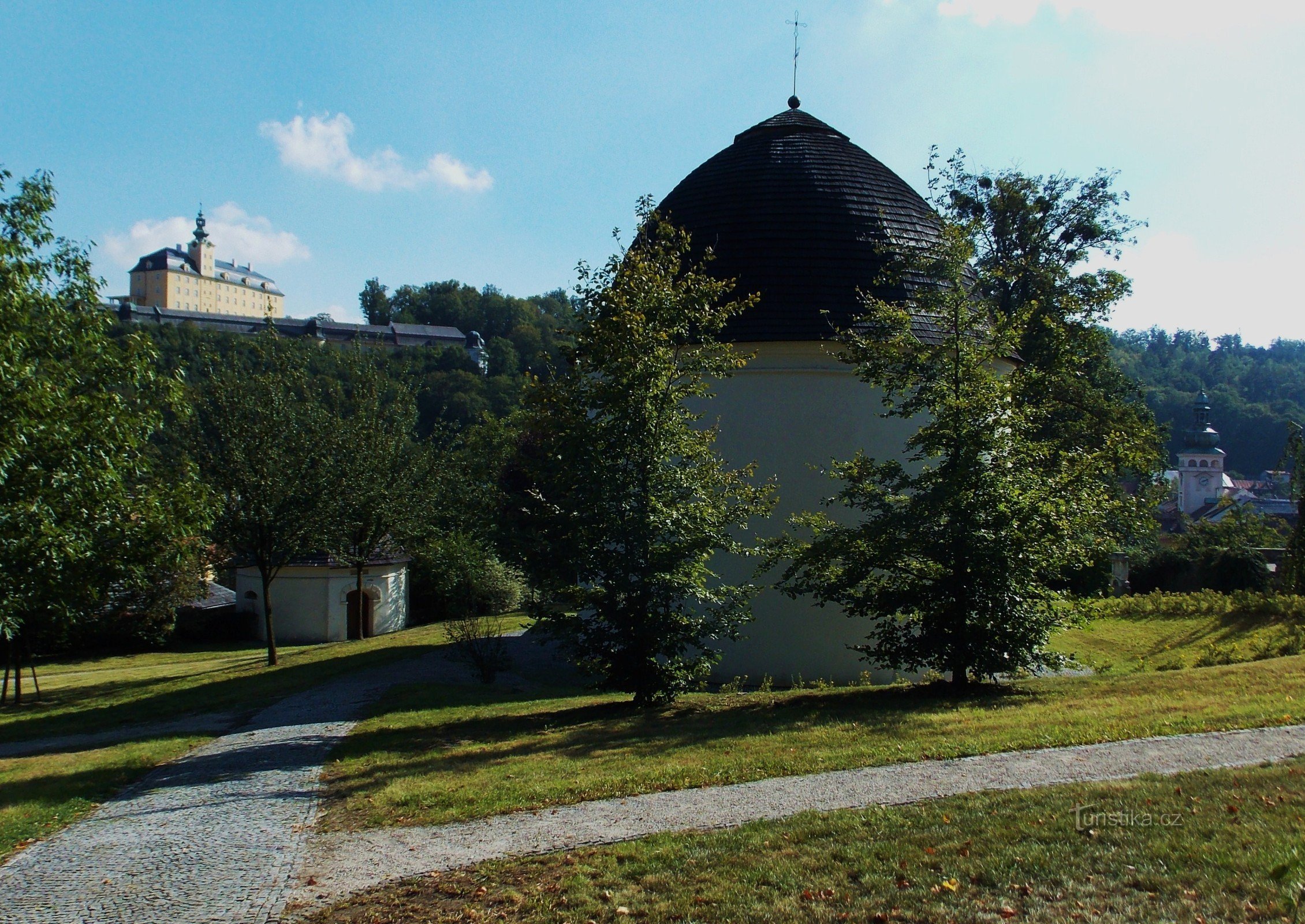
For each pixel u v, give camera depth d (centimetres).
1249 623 2448
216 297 16200
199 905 669
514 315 13512
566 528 1359
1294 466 3288
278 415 2525
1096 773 821
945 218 1508
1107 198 3403
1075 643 2512
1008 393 1384
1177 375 14338
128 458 1446
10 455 1158
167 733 1509
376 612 4019
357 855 755
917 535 1366
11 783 1131
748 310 1955
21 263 1335
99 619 3522
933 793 796
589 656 1421
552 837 757
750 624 1877
